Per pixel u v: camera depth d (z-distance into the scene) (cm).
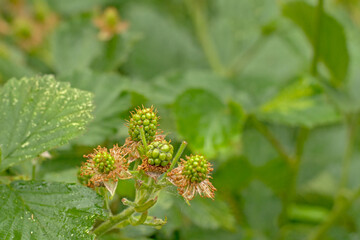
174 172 40
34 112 42
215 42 91
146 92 58
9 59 69
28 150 41
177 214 51
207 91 56
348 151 67
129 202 40
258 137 75
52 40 67
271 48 92
